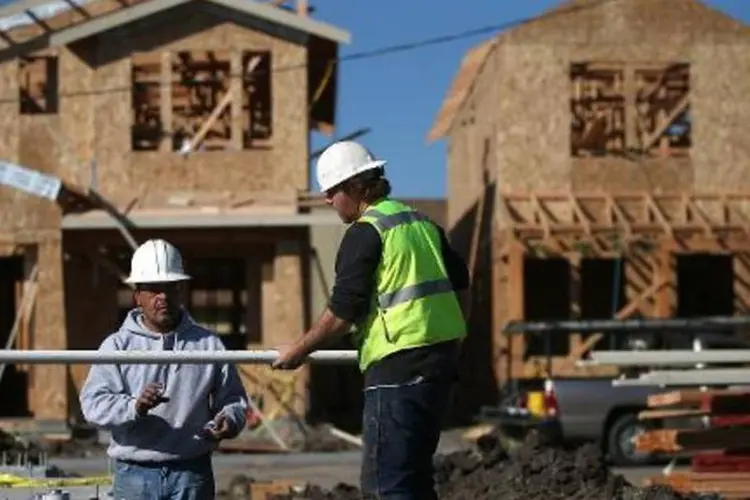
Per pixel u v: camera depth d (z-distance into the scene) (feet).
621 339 69.15
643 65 92.17
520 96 91.97
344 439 77.92
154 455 22.65
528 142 91.76
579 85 92.89
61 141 85.46
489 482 43.19
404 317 20.13
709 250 89.97
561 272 95.55
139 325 23.07
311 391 88.53
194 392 22.88
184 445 22.77
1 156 85.46
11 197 82.74
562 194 91.25
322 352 22.45
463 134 112.27
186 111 86.99
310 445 75.77
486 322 96.22
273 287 84.23
